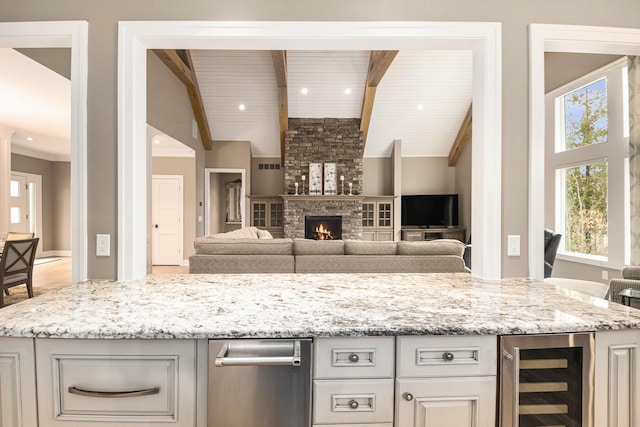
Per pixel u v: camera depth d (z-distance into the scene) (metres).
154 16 1.72
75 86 1.69
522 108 1.80
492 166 1.78
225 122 7.61
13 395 1.09
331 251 3.62
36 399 1.09
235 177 9.57
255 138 8.01
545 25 1.76
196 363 1.10
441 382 1.13
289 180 7.92
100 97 1.71
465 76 6.85
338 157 7.92
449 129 8.06
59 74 3.23
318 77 6.77
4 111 4.62
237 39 1.74
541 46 1.77
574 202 4.89
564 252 5.03
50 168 8.53
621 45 1.82
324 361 1.11
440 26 1.74
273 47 1.83
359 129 7.88
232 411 1.10
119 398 1.09
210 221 8.69
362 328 1.09
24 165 7.80
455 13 1.76
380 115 7.70
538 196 1.78
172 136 5.65
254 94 7.05
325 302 1.37
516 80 1.79
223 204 9.62
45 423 1.09
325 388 1.11
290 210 7.80
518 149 1.80
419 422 1.13
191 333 1.07
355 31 1.73
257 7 1.73
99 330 1.06
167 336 1.07
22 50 2.88
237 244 3.62
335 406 1.11
